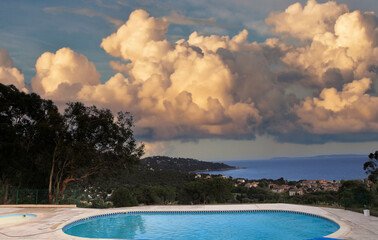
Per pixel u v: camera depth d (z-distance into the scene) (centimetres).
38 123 2606
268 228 1650
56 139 2650
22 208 2233
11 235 1342
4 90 2589
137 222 1853
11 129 2467
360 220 1505
